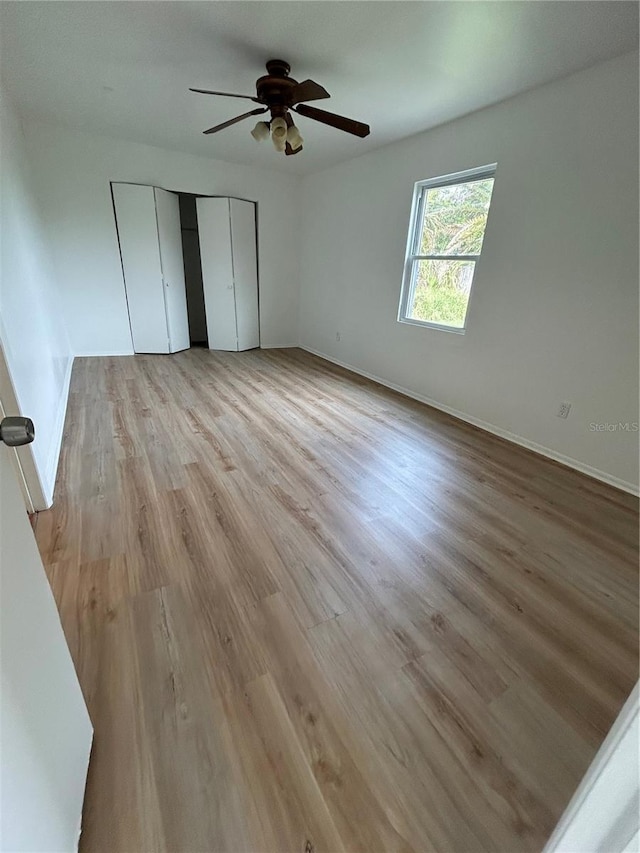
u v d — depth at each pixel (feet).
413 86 8.68
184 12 6.58
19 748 2.13
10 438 2.23
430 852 2.91
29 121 12.80
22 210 10.47
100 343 16.79
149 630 4.55
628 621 5.00
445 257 11.55
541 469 8.86
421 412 12.14
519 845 2.96
